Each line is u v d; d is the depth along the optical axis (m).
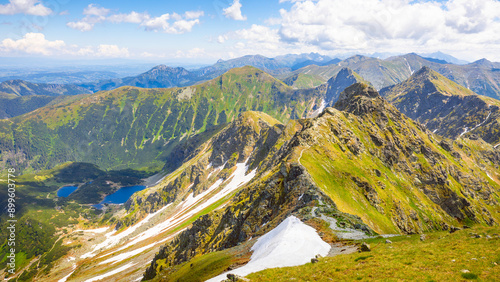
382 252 36.94
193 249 131.25
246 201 124.06
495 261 28.88
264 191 110.00
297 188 96.75
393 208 134.25
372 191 130.25
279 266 40.19
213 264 61.34
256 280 35.38
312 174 113.50
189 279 60.50
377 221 114.00
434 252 34.03
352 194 120.31
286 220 63.94
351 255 38.50
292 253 43.97
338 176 127.12
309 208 69.00
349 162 144.50
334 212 64.19
